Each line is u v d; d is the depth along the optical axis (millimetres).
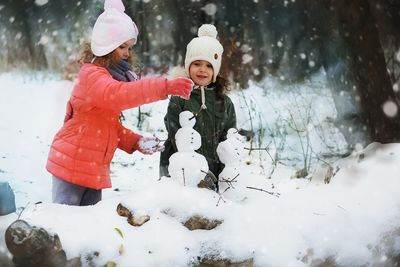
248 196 3422
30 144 6742
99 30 3596
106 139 3631
